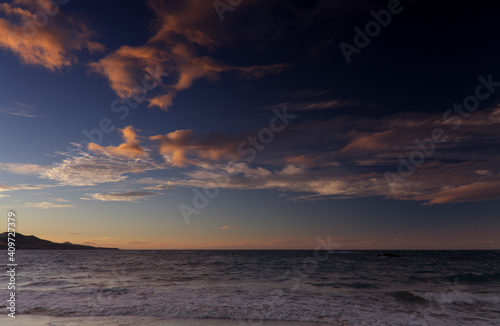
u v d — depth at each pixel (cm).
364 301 1065
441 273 2195
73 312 866
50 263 3256
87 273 2097
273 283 1566
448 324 781
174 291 1240
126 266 2845
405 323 789
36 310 886
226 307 941
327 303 1019
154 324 750
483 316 871
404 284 1570
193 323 766
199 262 3556
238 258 4781
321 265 3056
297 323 778
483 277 1844
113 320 786
